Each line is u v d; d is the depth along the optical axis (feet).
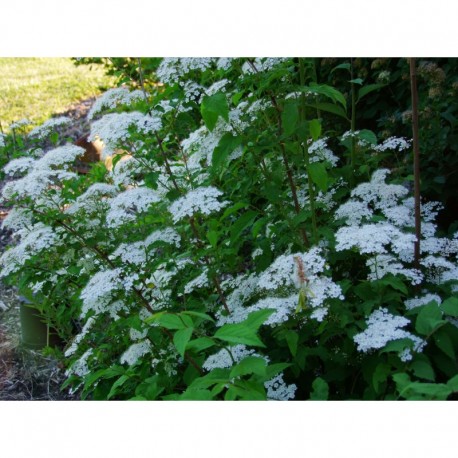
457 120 11.70
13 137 11.06
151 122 8.69
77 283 10.04
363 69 13.25
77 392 12.05
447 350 6.81
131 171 9.75
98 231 9.41
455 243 9.32
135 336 9.25
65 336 12.67
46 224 9.34
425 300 7.92
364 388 8.03
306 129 8.13
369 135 9.61
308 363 8.15
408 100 13.46
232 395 5.56
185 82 9.21
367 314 7.24
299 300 7.06
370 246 7.37
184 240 10.07
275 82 8.50
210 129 7.49
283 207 8.89
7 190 9.40
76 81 27.96
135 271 8.71
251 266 12.23
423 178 12.23
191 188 9.37
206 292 10.36
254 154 8.52
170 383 8.34
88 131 21.29
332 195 10.11
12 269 9.92
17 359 13.29
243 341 5.32
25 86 27.50
